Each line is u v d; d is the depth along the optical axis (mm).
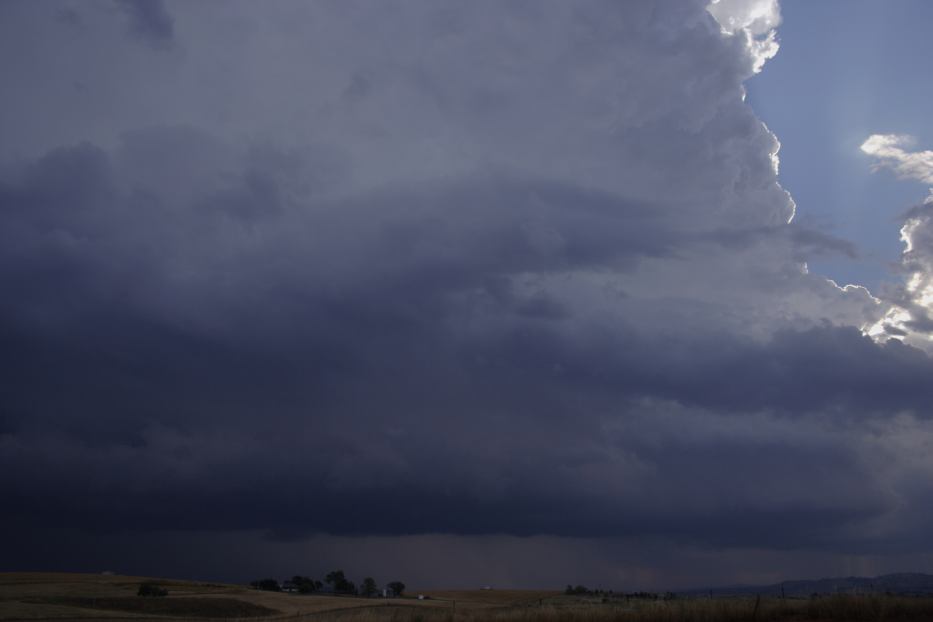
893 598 27172
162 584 124500
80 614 76438
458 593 138875
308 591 150375
